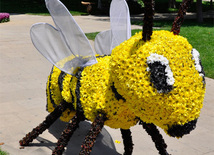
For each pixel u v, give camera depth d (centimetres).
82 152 333
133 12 2475
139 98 287
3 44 1164
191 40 1303
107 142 466
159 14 2403
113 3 372
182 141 490
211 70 914
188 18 2167
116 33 375
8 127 496
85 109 342
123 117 334
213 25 1805
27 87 706
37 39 350
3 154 399
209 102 669
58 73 401
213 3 3142
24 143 434
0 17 1831
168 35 304
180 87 282
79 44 336
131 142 417
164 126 300
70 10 2577
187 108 286
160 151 357
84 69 350
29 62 927
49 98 428
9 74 800
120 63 298
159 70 279
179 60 287
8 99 625
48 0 310
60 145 363
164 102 283
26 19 2047
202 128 542
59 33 344
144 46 292
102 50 420
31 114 554
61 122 520
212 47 1193
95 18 2142
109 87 331
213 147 476
